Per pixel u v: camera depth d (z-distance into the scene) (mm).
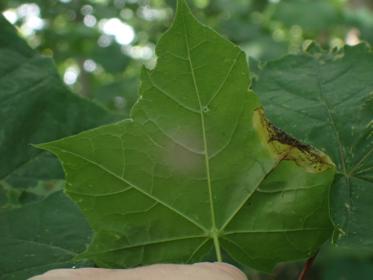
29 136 326
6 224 285
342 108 281
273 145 226
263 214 237
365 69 292
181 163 227
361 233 233
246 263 250
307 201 234
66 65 1290
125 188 229
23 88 330
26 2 866
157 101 218
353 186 253
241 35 939
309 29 929
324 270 686
